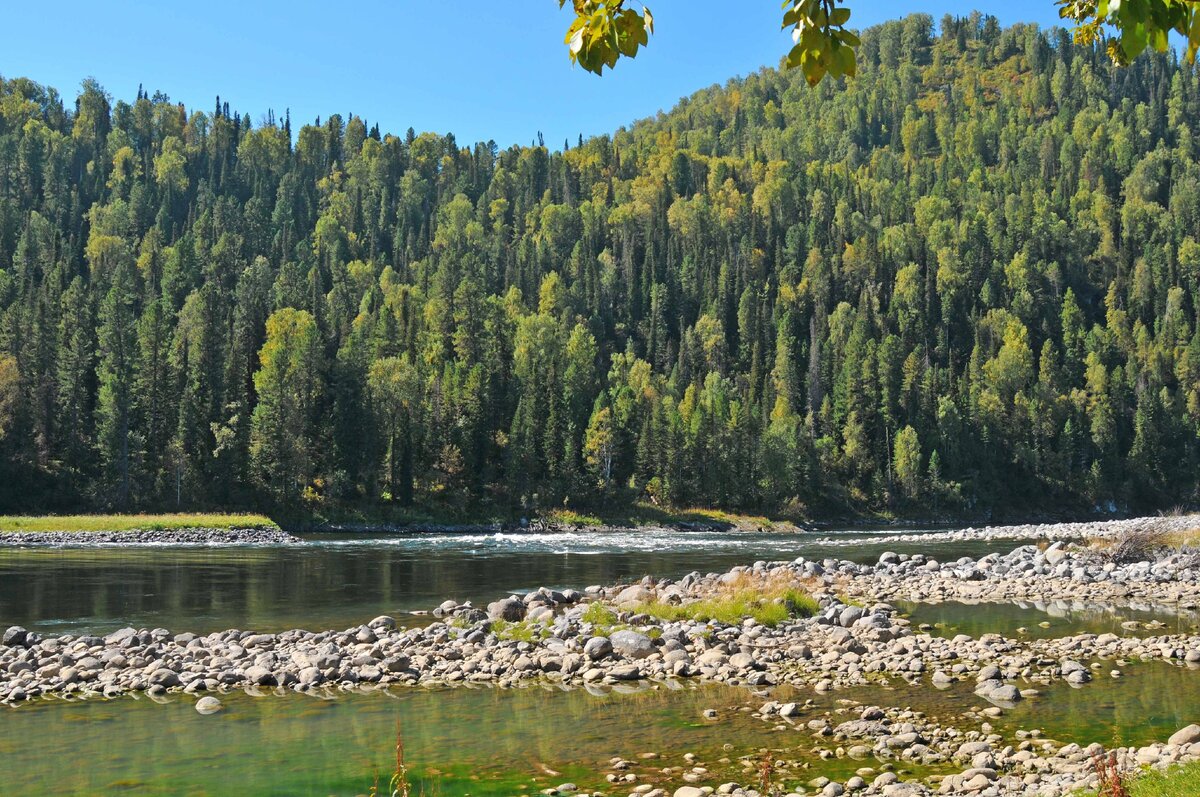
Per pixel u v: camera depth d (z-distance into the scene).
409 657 20.98
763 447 123.69
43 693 18.08
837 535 86.56
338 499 100.19
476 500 107.56
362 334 132.75
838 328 177.62
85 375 102.00
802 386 164.00
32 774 12.95
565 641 22.50
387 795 12.02
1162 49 3.82
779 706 16.50
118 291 116.50
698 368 177.50
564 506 109.94
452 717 16.16
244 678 19.25
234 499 95.06
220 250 180.50
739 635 24.06
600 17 4.74
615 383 148.62
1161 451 154.88
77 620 27.36
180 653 21.25
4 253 172.25
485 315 146.12
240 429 99.25
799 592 30.11
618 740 14.58
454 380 115.12
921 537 74.12
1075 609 29.16
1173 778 10.80
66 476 92.19
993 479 143.00
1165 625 25.47
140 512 90.75
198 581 39.03
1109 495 146.12
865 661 20.58
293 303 141.38
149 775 12.90
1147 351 180.25
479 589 36.22
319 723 15.77
